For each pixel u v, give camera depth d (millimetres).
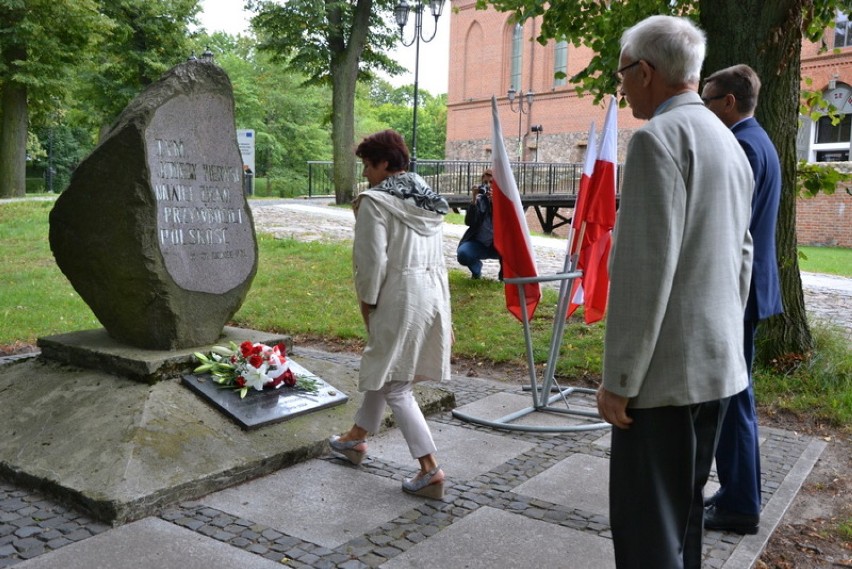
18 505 3711
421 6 21312
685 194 2250
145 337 5047
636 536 2346
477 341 7746
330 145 53875
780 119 6254
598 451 4746
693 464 2350
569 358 7098
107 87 31453
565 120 38344
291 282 10609
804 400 5754
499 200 5074
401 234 3783
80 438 4176
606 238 5375
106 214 4949
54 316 8531
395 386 3906
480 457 4594
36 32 22859
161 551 3262
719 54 6379
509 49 40875
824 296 11031
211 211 5367
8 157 24156
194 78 5258
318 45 24047
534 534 3527
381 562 3221
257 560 3199
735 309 2387
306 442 4496
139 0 30359
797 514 3990
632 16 8664
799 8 6117
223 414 4598
